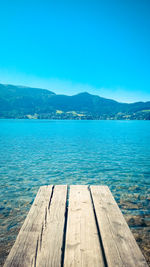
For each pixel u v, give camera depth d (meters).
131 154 26.67
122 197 10.61
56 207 3.24
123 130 97.94
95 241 2.24
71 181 13.94
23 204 9.55
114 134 69.88
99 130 96.81
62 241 2.25
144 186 12.67
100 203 3.37
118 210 3.09
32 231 2.46
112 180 14.19
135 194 11.11
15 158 23.16
